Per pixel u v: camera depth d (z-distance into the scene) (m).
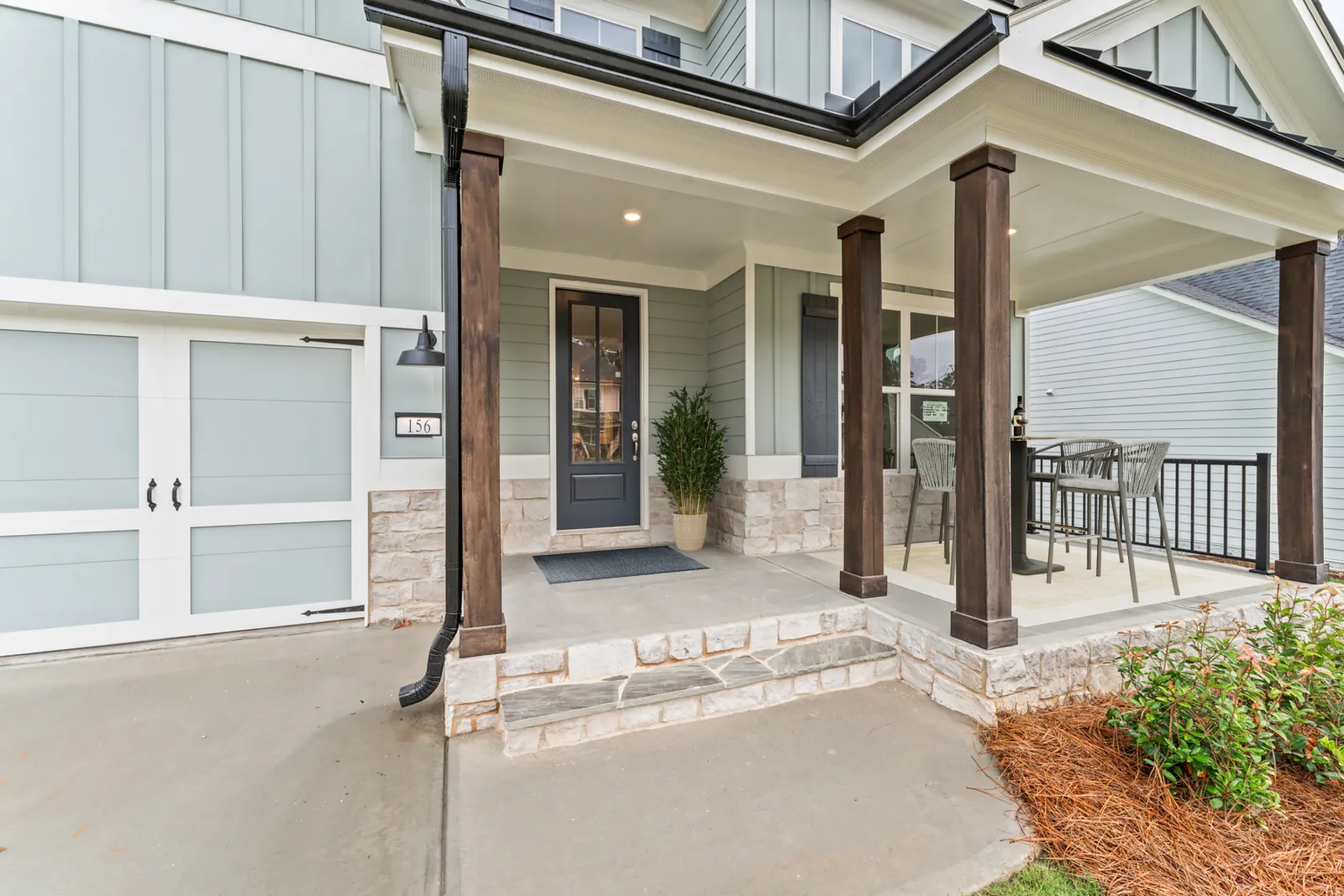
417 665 3.02
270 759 2.19
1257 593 3.41
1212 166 2.94
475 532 2.40
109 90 3.01
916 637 2.79
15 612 3.03
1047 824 1.80
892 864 1.64
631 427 5.02
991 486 2.49
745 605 3.13
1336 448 5.82
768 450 4.57
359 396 3.60
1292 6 3.15
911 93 2.46
